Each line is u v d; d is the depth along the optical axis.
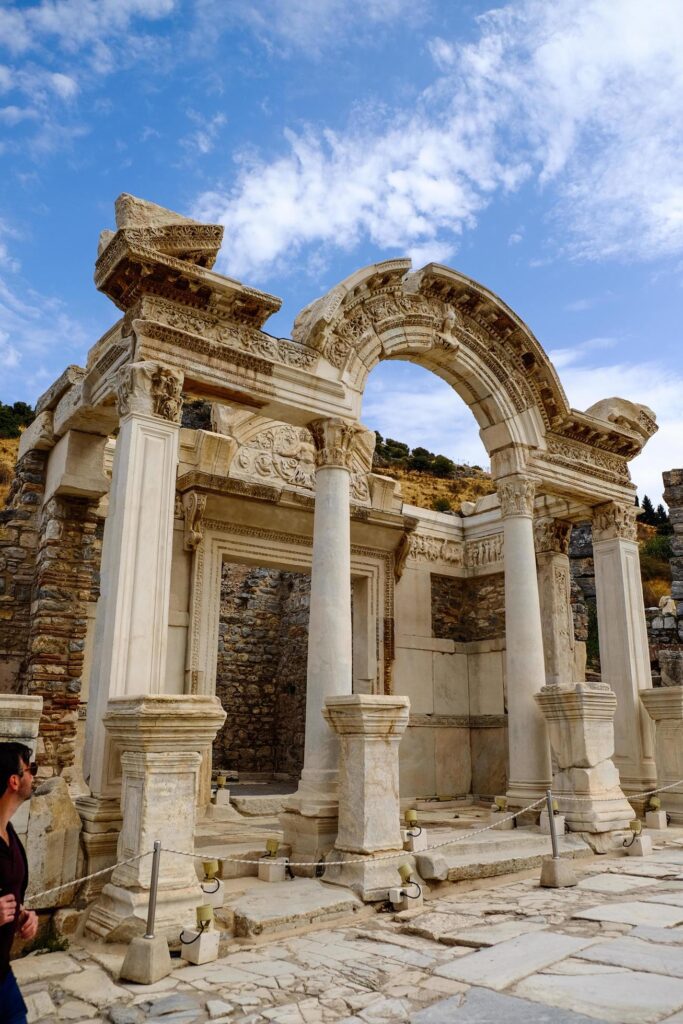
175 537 13.42
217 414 14.45
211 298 9.98
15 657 12.91
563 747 11.81
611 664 14.71
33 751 7.18
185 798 7.24
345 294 11.24
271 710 21.72
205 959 6.26
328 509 10.84
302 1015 5.02
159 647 8.80
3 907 3.41
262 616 22.09
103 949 6.57
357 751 8.71
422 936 6.91
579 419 14.27
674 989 5.16
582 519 16.61
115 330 11.31
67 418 12.10
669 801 13.53
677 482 21.80
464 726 17.27
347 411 11.17
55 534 12.65
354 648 16.12
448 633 17.62
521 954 6.09
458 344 12.96
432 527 17.81
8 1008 3.46
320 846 9.03
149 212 9.48
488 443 13.91
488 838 10.45
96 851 7.70
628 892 8.38
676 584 21.36
